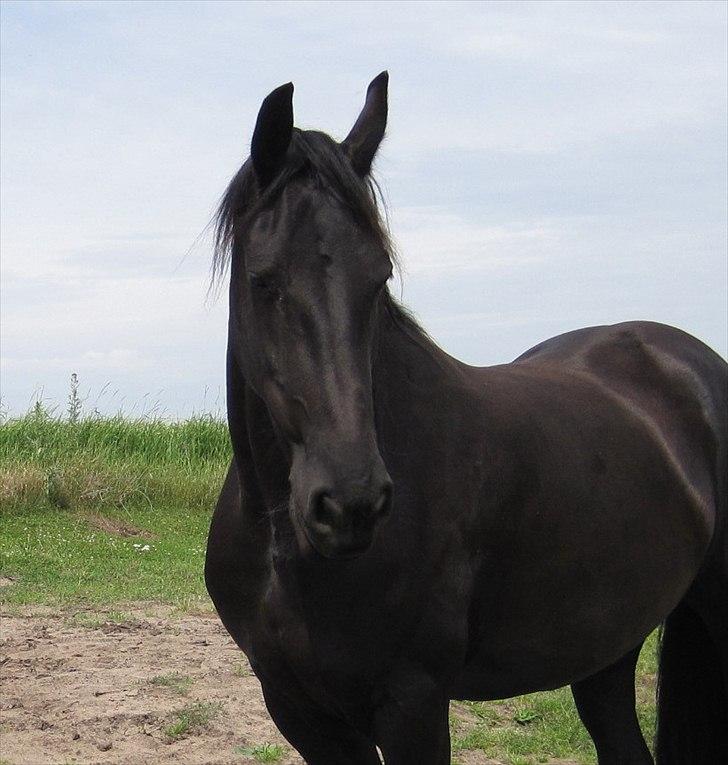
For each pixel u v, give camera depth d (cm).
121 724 505
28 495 1084
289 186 267
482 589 309
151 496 1177
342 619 282
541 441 328
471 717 564
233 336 294
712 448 395
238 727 510
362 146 290
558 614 328
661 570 356
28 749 468
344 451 246
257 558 303
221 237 290
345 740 313
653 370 403
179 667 601
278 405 266
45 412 1323
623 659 401
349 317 257
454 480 296
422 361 303
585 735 539
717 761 404
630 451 358
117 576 855
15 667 591
